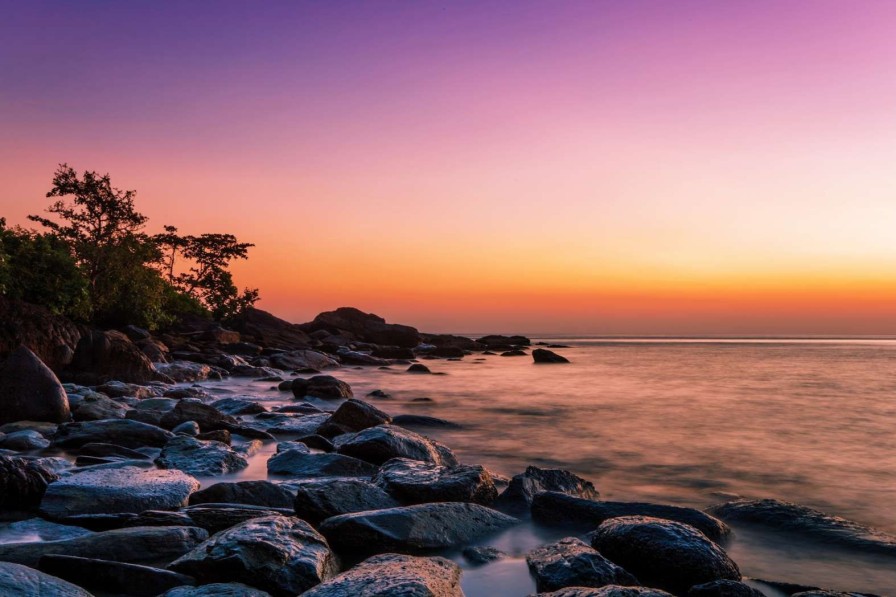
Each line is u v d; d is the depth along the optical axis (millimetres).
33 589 4379
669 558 5816
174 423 13445
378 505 7750
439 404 21688
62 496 7395
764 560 6637
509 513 8188
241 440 12711
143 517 6730
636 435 15125
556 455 12656
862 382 31891
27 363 13852
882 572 6297
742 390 27141
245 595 4809
